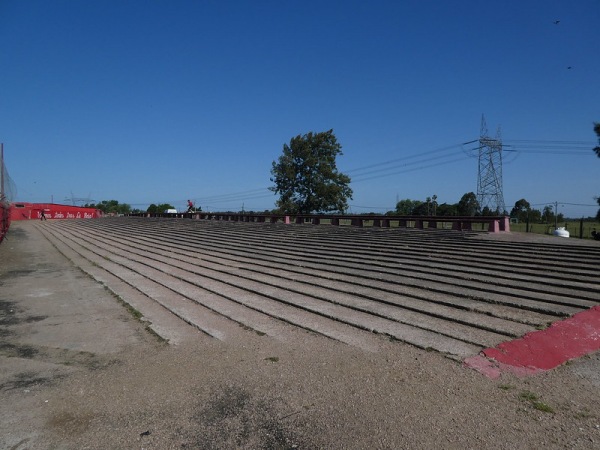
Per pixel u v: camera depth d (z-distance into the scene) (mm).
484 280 10062
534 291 9008
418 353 6367
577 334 6723
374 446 4051
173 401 5094
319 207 54750
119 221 50531
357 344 6895
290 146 56188
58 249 25234
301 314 8875
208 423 4555
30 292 12352
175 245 24172
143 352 6961
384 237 19062
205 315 9203
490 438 4113
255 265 15414
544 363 5844
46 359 6695
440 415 4562
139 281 13719
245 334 7734
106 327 8539
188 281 13227
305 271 13383
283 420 4574
